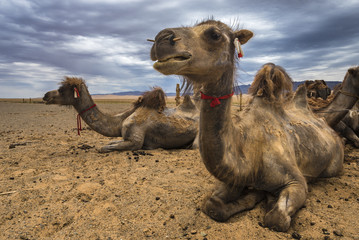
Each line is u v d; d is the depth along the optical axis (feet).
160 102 11.16
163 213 5.43
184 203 5.82
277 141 5.70
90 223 5.10
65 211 5.61
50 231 4.92
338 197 6.15
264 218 4.91
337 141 7.59
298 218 5.12
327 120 10.24
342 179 7.38
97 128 11.27
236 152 4.89
